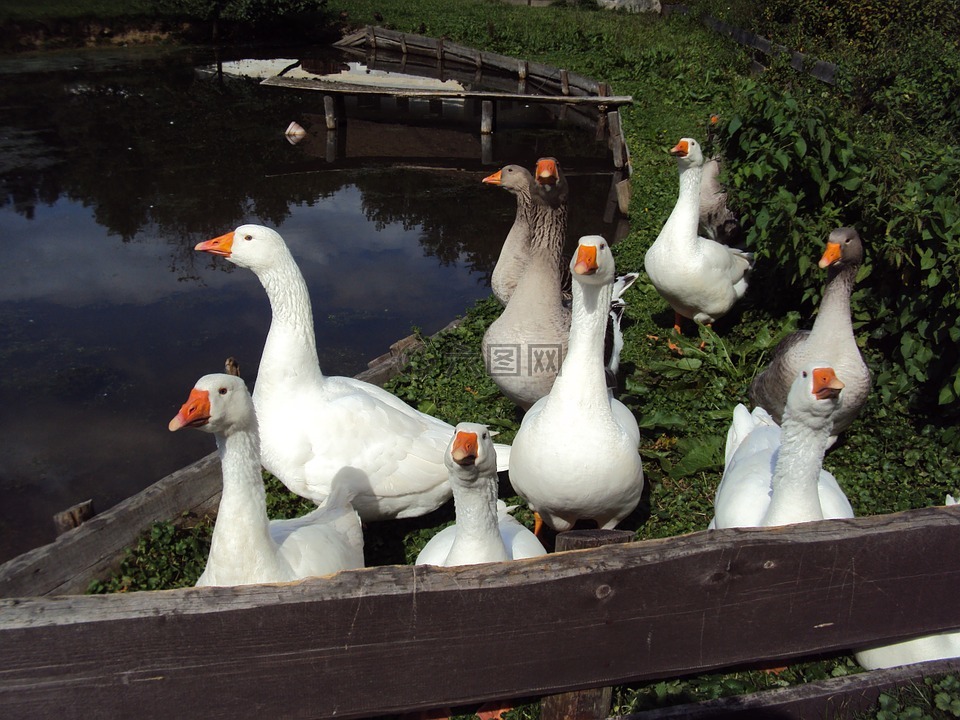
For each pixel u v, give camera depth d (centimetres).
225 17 1013
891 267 251
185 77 841
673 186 452
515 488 195
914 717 132
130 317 349
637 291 327
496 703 152
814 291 271
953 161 265
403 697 105
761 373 242
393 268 401
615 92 704
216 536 147
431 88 808
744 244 333
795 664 157
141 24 1016
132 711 97
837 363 211
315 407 194
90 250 422
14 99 720
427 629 102
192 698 98
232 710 100
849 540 112
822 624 116
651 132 567
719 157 335
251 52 1000
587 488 181
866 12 635
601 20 1045
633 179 475
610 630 109
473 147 643
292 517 208
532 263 221
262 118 704
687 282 265
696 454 220
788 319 277
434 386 262
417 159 604
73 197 498
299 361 194
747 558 110
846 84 488
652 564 106
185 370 309
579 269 169
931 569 116
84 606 93
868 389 214
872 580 115
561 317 223
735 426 201
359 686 103
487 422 243
